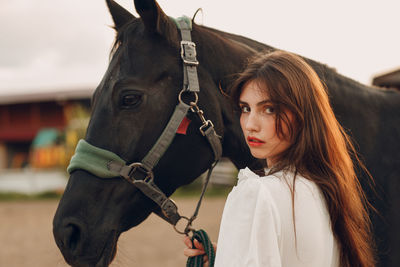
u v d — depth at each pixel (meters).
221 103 1.65
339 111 1.80
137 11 1.49
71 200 1.42
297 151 1.08
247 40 1.93
